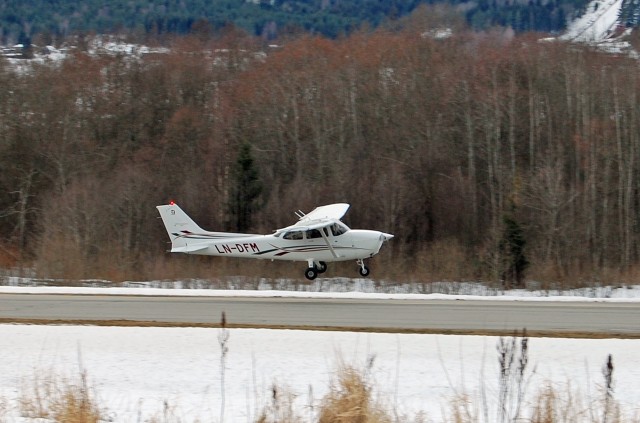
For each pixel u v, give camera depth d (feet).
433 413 168.25
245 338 225.56
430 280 492.54
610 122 649.61
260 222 593.42
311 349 214.48
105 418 164.14
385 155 640.17
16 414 168.04
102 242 555.28
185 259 541.34
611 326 249.75
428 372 194.80
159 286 468.34
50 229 552.41
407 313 275.39
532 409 164.04
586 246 559.79
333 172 614.34
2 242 604.90
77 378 190.90
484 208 611.47
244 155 597.93
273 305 297.12
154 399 178.09
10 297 318.65
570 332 239.09
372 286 477.36
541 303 303.07
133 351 214.69
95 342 223.71
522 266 493.77
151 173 640.17
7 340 226.79
